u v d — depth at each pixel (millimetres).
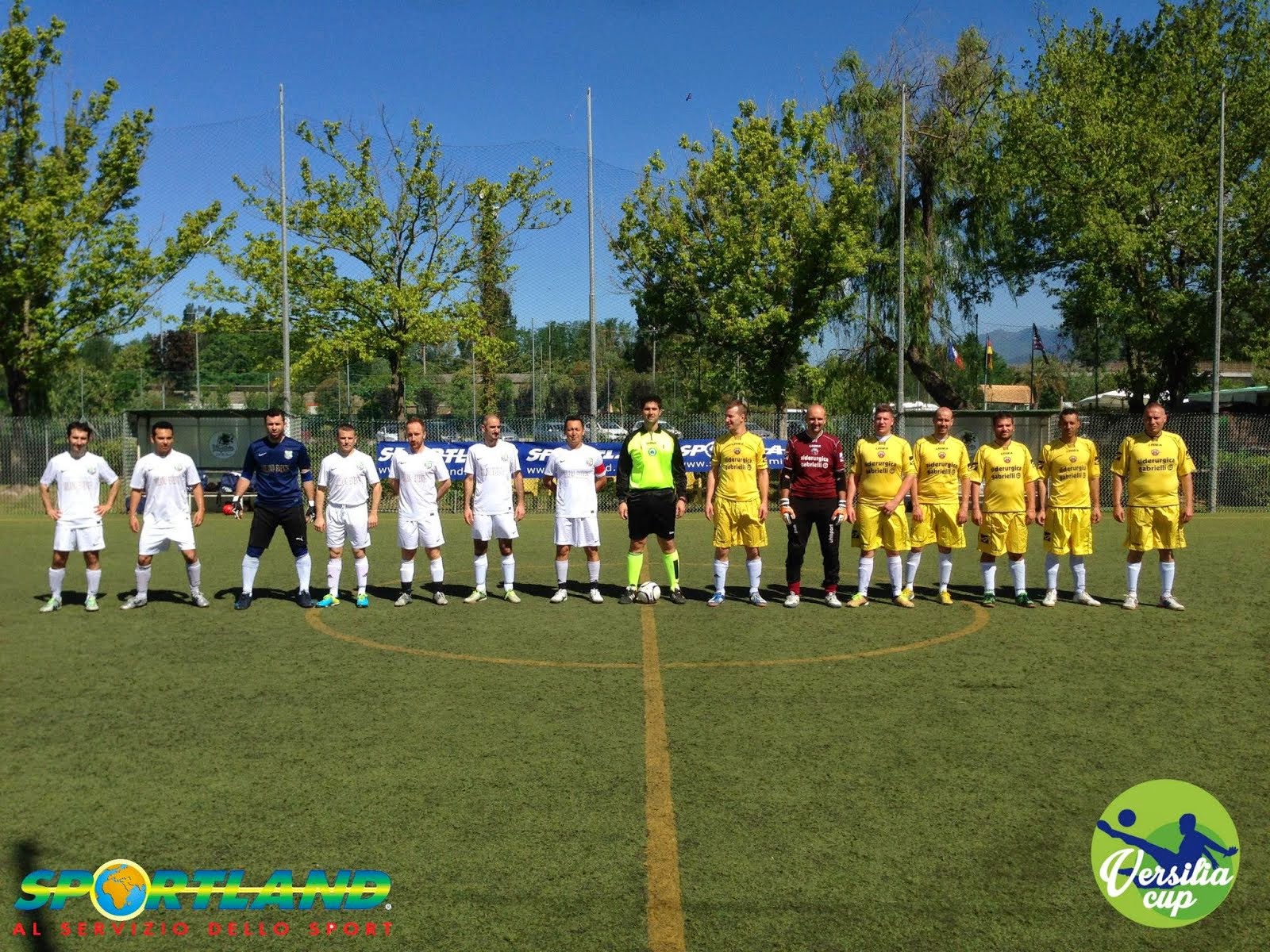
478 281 25797
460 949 3309
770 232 25250
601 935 3389
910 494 10031
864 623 8789
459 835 4172
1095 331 32250
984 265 28672
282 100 21438
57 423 23641
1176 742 5352
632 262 26781
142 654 7578
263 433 21172
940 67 28531
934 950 3299
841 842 4098
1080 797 4562
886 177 27875
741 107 25688
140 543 9523
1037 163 25172
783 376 25969
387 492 21281
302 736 5508
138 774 4922
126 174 26828
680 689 6480
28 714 5957
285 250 21438
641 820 4316
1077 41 25891
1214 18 24922
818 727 5637
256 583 11312
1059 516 9633
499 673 6945
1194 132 25109
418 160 24641
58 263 25438
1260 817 4348
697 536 16531
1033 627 8594
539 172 25406
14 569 12539
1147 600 9984
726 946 3312
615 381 56156
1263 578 11406
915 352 29000
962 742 5367
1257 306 23891
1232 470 21844
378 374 48875
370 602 9914
